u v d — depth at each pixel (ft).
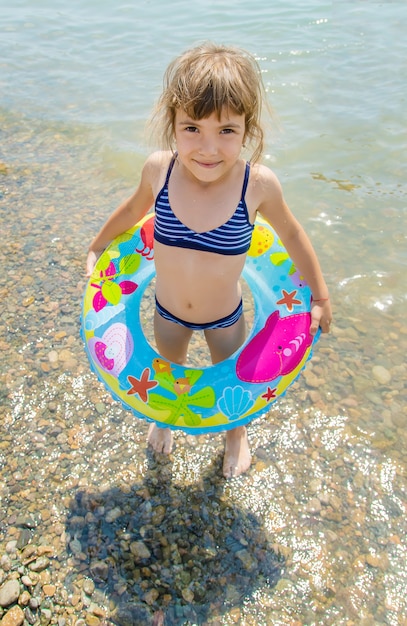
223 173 6.68
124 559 7.46
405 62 20.29
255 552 7.59
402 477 8.48
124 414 9.37
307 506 8.13
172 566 7.41
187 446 8.96
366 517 8.00
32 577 7.21
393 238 12.84
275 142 15.96
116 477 8.48
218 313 7.74
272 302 8.32
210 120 6.13
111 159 16.06
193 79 6.11
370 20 24.39
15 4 29.45
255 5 27.37
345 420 9.31
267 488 8.36
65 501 8.11
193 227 6.98
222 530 7.84
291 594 7.17
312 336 7.95
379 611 7.02
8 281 11.78
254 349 7.84
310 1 27.63
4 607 6.90
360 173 14.87
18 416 9.25
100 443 8.93
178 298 7.61
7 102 19.12
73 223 13.57
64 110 18.57
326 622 6.91
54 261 12.36
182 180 7.02
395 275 11.91
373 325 10.96
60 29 25.48
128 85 19.83
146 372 7.66
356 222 13.26
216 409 7.39
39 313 11.09
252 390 7.48
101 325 8.01
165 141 7.21
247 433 9.13
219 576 7.33
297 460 8.74
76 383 9.80
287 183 14.44
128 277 8.65
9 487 8.25
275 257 8.78
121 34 24.52
